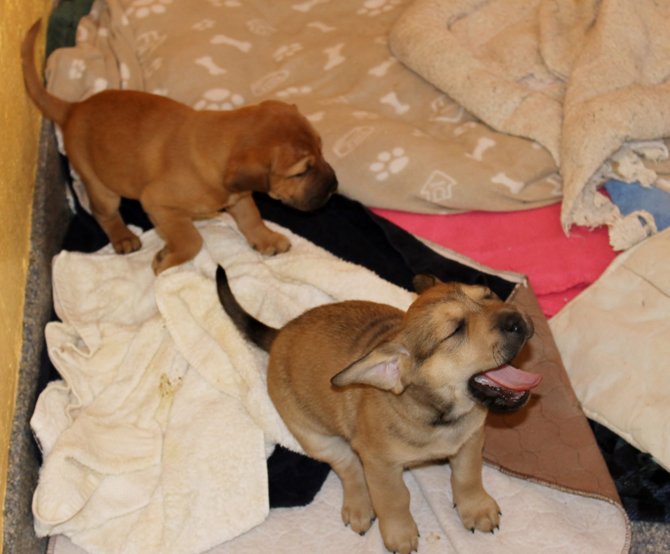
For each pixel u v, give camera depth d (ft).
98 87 4.81
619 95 4.25
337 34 5.09
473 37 4.89
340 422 3.33
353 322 3.35
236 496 3.52
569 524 3.42
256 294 4.01
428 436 3.16
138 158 3.98
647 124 4.21
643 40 4.51
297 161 3.76
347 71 4.87
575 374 3.84
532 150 4.35
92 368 3.85
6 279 3.71
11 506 3.43
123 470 3.58
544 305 4.09
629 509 3.54
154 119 3.97
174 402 3.75
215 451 3.60
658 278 3.89
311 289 4.00
